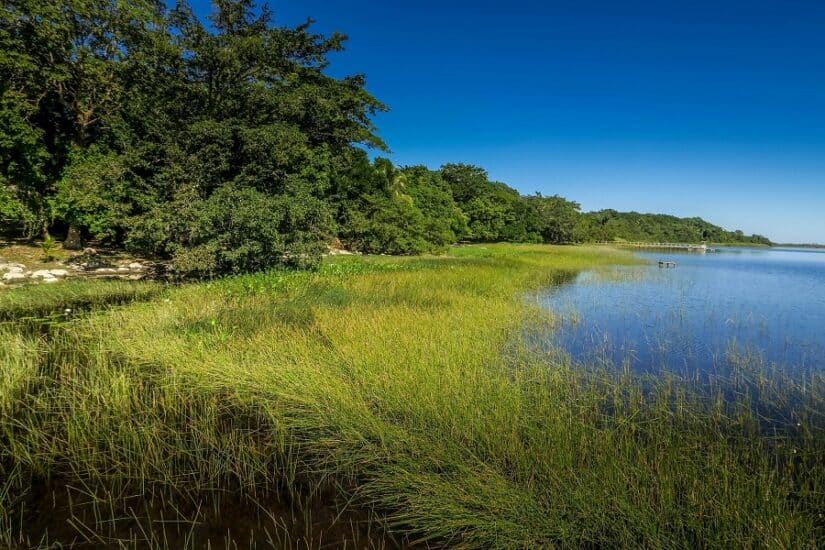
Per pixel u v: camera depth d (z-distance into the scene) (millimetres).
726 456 4043
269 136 15508
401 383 5492
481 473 3740
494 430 4391
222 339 7160
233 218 13258
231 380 5703
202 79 17859
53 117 17516
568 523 3191
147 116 16844
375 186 31062
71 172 15047
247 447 4391
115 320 8359
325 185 22672
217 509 3557
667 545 3000
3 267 13461
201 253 12930
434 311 10109
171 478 3916
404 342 7270
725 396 6191
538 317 10836
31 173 15633
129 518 3430
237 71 18516
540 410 4988
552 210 75562
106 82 17203
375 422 4527
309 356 6539
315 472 4055
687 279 22844
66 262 15523
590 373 6895
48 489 3760
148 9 17406
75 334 7688
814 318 12172
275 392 5367
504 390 5484
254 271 14406
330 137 22656
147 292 11586
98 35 17172
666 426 4953
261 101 17938
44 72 15852
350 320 8625
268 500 3684
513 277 18453
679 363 7797
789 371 7398
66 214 16344
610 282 20141
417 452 4078
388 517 3443
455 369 6121
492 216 62281
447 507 3365
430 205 47094
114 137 17719
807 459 4289
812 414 5539
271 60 19562
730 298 15953
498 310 10852
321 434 4547
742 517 3166
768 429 5078
